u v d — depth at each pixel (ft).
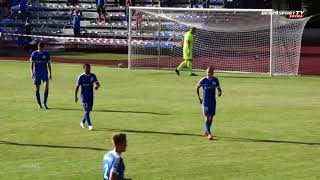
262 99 195.62
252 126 154.30
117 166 75.00
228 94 206.18
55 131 148.77
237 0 382.83
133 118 164.55
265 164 118.73
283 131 148.25
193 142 137.39
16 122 159.84
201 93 207.31
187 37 254.27
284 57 266.16
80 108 180.04
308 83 232.73
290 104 185.98
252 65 287.69
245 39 323.37
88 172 113.70
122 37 375.86
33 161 121.80
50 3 411.95
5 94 206.80
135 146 133.39
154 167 116.88
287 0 416.26
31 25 392.68
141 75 257.34
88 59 326.24
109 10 392.27
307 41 416.46
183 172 113.50
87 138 141.28
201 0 377.30
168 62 301.22
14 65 294.66
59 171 114.62
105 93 208.64
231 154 126.52
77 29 371.35
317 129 150.41
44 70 179.42
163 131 148.56
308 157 123.75
